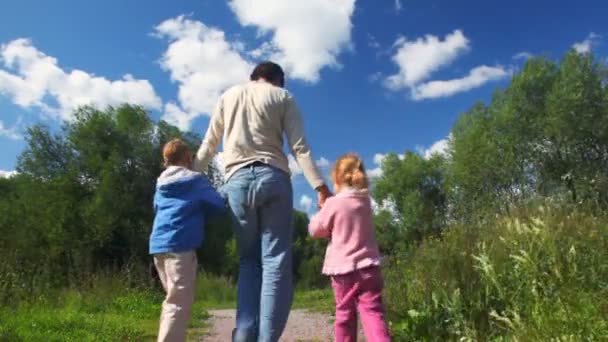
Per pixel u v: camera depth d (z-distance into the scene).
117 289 11.12
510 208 5.97
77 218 37.44
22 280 9.09
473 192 7.00
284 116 3.69
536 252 3.62
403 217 52.88
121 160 38.53
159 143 40.97
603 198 5.75
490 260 4.22
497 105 44.34
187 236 3.71
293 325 7.07
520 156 39.41
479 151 38.97
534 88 41.91
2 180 47.97
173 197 3.78
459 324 4.10
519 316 3.54
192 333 6.69
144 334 6.51
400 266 6.75
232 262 39.84
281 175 3.60
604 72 40.62
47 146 39.91
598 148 38.75
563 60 42.09
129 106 40.22
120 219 38.00
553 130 39.06
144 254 38.47
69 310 8.61
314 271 47.59
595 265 3.75
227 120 3.73
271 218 3.55
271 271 3.49
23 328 6.21
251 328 3.49
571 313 3.23
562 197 5.79
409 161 55.12
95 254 37.59
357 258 3.81
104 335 6.19
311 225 4.07
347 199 3.94
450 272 4.76
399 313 5.29
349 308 3.87
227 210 3.84
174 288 3.68
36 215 38.34
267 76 3.83
